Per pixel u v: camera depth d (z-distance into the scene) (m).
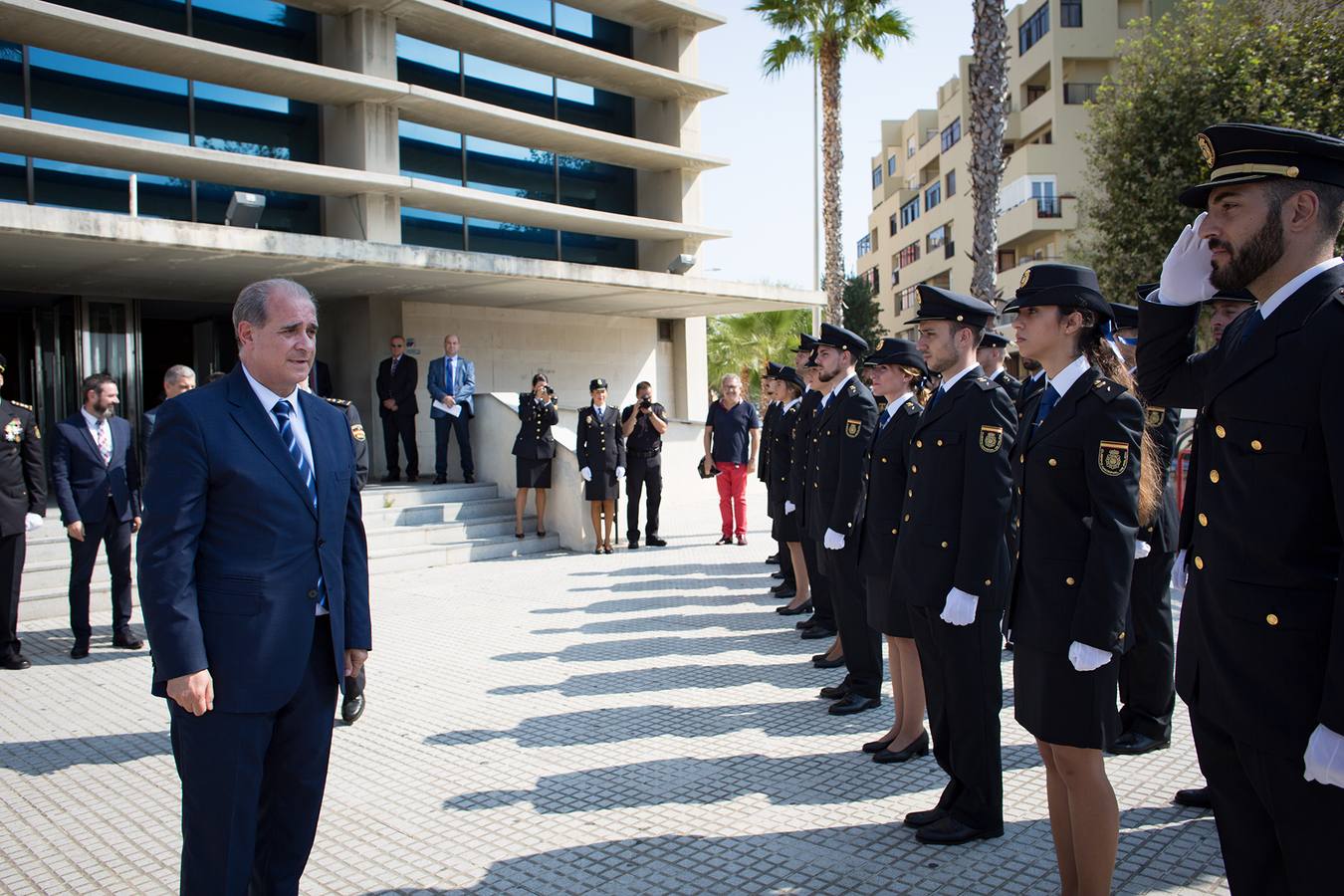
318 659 3.30
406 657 7.52
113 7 14.20
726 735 5.49
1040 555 3.34
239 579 3.07
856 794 4.58
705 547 13.12
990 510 3.97
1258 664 2.33
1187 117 17.19
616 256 20.59
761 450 11.20
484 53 18.19
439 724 5.86
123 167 14.22
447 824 4.38
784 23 22.06
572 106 19.88
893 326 53.50
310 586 3.21
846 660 5.93
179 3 14.82
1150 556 5.02
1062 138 34.06
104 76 14.23
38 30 13.03
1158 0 33.28
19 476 7.39
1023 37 36.75
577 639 7.97
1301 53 16.55
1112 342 3.54
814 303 18.34
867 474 5.60
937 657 4.20
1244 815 2.51
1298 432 2.26
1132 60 18.86
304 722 3.26
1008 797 4.54
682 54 20.62
